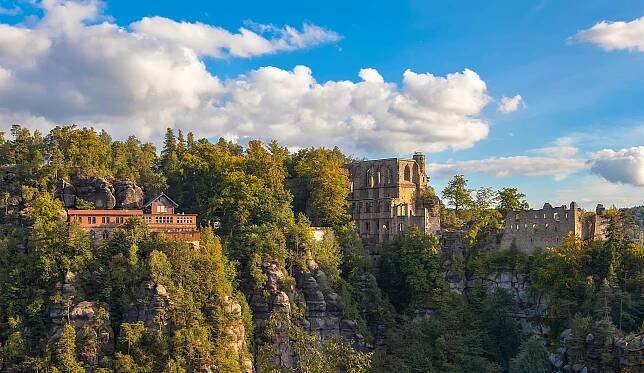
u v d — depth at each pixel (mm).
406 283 194625
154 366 135375
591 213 195375
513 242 198625
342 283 179875
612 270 168500
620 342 149375
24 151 190875
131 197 187500
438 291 189125
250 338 155875
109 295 144375
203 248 157625
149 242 153625
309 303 170000
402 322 184250
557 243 190125
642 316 163250
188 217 174750
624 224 189000
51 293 144250
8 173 178625
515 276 190750
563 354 161625
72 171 185125
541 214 194500
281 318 159875
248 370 147625
